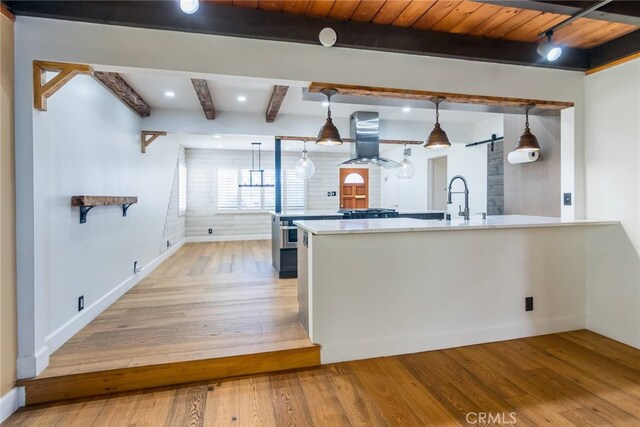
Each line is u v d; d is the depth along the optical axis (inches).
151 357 86.3
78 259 105.5
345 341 95.9
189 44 87.2
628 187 105.7
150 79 140.1
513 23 96.6
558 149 128.5
